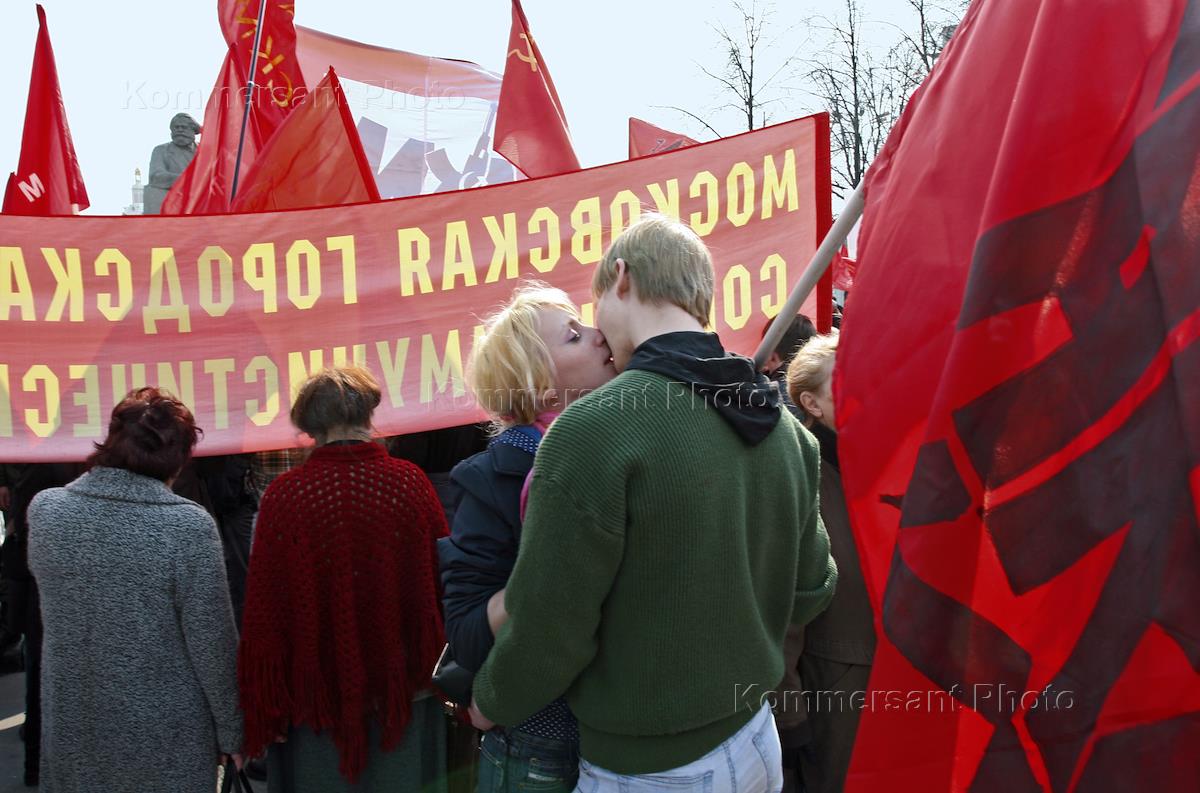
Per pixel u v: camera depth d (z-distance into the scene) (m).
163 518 2.38
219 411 3.03
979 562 1.24
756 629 1.62
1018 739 1.21
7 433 2.94
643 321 1.67
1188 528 1.09
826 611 2.57
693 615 1.53
